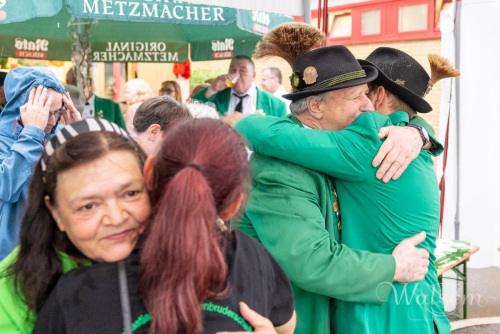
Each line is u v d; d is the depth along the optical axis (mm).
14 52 5188
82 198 882
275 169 1601
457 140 4062
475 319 3332
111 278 898
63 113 2262
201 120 932
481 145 4113
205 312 899
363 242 1633
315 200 1586
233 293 949
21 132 2012
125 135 998
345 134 1571
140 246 931
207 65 7953
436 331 1681
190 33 5539
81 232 899
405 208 1581
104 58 5480
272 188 1578
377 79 1770
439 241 3410
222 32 5203
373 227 1605
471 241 4223
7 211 1982
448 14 3867
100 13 2811
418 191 1591
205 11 3049
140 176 929
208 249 821
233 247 1017
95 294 885
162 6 2943
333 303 1686
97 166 888
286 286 1110
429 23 6141
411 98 1775
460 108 4117
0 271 1012
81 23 3990
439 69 1956
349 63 1595
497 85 4012
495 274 4012
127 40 5523
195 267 809
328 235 1539
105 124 993
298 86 1661
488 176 4129
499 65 3975
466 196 4180
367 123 1576
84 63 4039
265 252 1095
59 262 990
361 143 1551
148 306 864
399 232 1588
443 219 4141
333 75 1578
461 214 4211
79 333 859
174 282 812
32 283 964
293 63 1824
